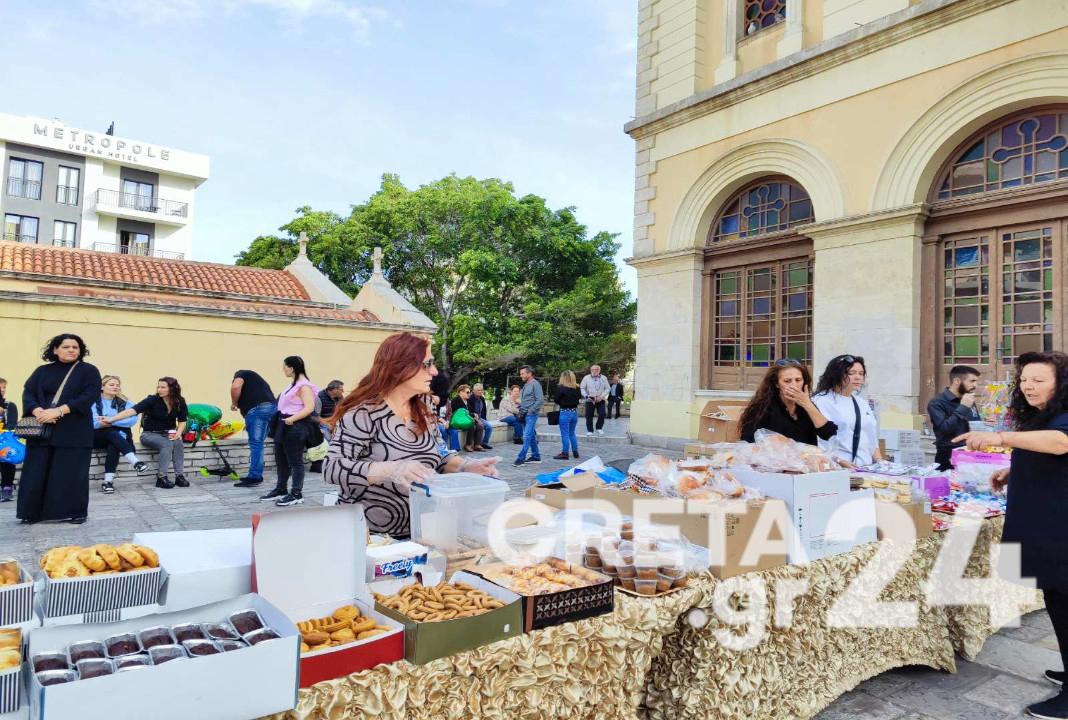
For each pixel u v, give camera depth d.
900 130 9.00
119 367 10.23
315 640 1.54
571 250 25.56
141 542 1.90
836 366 4.45
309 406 7.02
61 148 34.19
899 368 8.88
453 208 26.58
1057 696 2.87
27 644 1.34
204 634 1.47
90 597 1.54
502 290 26.53
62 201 34.66
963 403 6.35
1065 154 7.78
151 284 12.42
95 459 8.06
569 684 1.87
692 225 11.82
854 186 9.49
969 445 2.84
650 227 12.55
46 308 9.61
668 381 12.11
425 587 1.88
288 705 1.35
